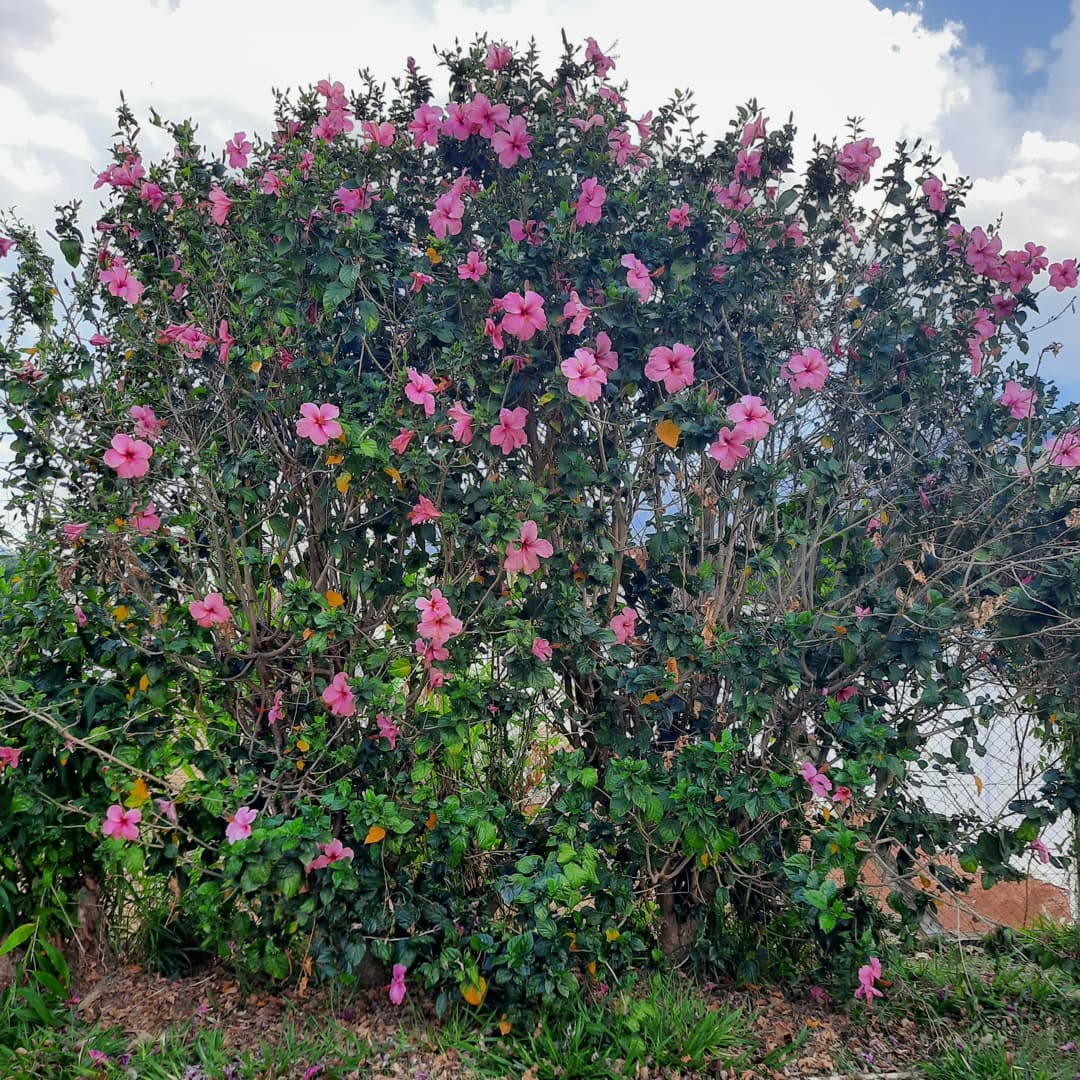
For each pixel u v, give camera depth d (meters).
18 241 3.32
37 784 3.02
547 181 3.44
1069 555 3.26
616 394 3.39
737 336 3.47
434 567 3.26
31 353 3.20
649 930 3.48
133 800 2.89
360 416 3.07
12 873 3.17
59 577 2.98
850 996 3.17
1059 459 3.29
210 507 3.11
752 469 3.24
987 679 3.59
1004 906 4.18
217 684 3.24
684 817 2.88
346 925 3.00
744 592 3.42
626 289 3.20
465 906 3.11
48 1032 2.80
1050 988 3.31
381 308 3.25
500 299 3.25
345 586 3.26
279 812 3.24
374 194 3.37
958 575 3.54
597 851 3.15
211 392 3.29
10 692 3.02
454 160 3.55
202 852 3.11
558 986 2.70
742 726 3.22
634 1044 2.73
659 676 3.07
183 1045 2.84
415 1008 3.05
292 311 3.07
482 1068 2.72
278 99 3.44
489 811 2.97
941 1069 2.79
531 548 2.97
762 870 3.35
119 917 3.40
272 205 3.19
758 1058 2.86
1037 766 3.38
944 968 3.52
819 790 3.08
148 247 3.41
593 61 3.60
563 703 3.38
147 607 3.05
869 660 3.23
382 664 3.08
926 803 3.59
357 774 3.17
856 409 3.67
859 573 3.58
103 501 3.10
